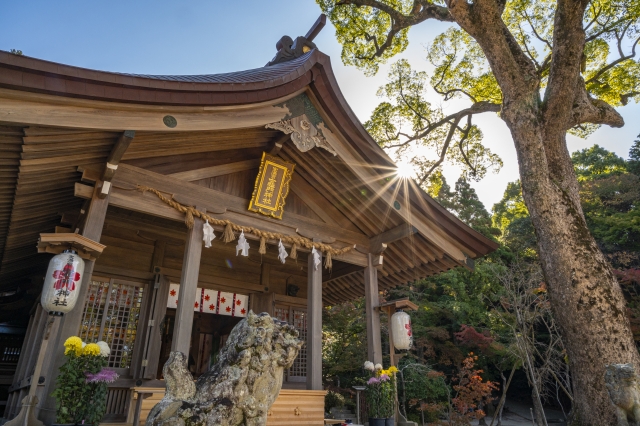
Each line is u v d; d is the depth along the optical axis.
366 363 6.71
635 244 18.47
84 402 3.91
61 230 5.92
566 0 7.21
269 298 8.47
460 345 17.12
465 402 11.47
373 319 7.32
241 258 8.53
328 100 6.34
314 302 6.66
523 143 7.39
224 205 6.21
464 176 15.34
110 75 4.26
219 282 8.02
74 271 4.32
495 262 19.56
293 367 8.54
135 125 4.59
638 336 13.16
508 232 23.88
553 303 6.53
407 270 8.73
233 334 2.20
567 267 6.42
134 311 6.85
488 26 7.68
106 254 6.81
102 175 5.09
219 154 6.44
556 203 6.88
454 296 18.73
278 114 6.00
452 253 7.54
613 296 6.16
